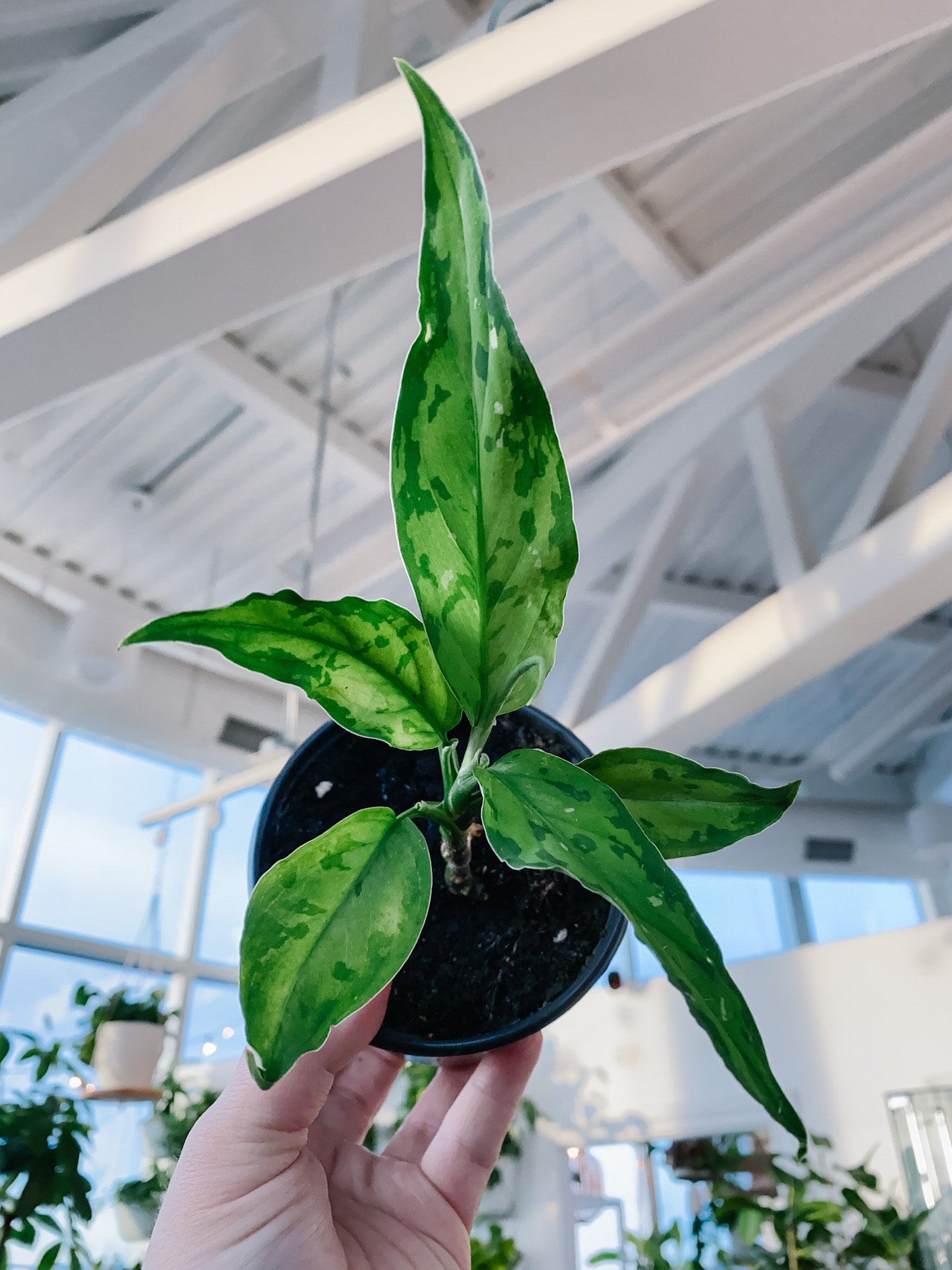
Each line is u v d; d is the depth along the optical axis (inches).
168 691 233.0
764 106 145.2
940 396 153.3
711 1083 198.4
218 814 156.1
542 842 13.4
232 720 242.5
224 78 100.5
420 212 68.5
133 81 106.9
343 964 14.3
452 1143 25.9
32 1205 99.3
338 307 159.0
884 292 154.4
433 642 15.5
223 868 274.5
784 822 333.7
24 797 240.2
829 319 157.2
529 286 166.9
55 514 199.8
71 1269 105.5
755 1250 149.7
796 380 163.3
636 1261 177.8
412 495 15.0
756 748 345.7
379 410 180.9
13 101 115.1
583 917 21.0
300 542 203.3
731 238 164.9
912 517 129.3
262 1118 21.3
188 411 179.5
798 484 159.6
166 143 99.0
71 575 211.0
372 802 22.6
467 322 14.8
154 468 192.4
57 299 75.0
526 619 16.0
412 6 115.6
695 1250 164.9
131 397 174.7
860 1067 186.4
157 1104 168.4
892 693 295.7
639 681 301.1
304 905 14.9
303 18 98.9
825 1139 149.0
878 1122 181.2
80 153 113.7
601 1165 204.8
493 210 67.7
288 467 191.5
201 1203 21.2
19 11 107.7
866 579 131.6
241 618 16.6
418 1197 24.9
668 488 185.8
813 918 333.7
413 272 153.7
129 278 72.1
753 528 247.0
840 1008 191.9
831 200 130.3
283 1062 13.2
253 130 129.3
